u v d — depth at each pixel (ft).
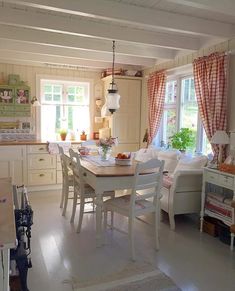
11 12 9.86
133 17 9.43
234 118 11.69
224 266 8.38
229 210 10.04
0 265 3.74
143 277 7.65
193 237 10.49
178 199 11.39
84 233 10.55
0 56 15.20
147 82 17.81
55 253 8.91
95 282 7.37
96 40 13.26
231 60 11.75
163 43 12.57
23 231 6.49
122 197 9.90
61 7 8.41
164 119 17.13
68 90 18.97
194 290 7.13
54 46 13.38
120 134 18.42
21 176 16.42
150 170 9.83
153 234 10.62
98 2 8.86
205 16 10.42
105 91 19.02
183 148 14.42
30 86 17.69
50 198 15.23
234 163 10.61
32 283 7.25
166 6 9.52
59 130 18.56
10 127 17.37
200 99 12.91
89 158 12.45
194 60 13.17
